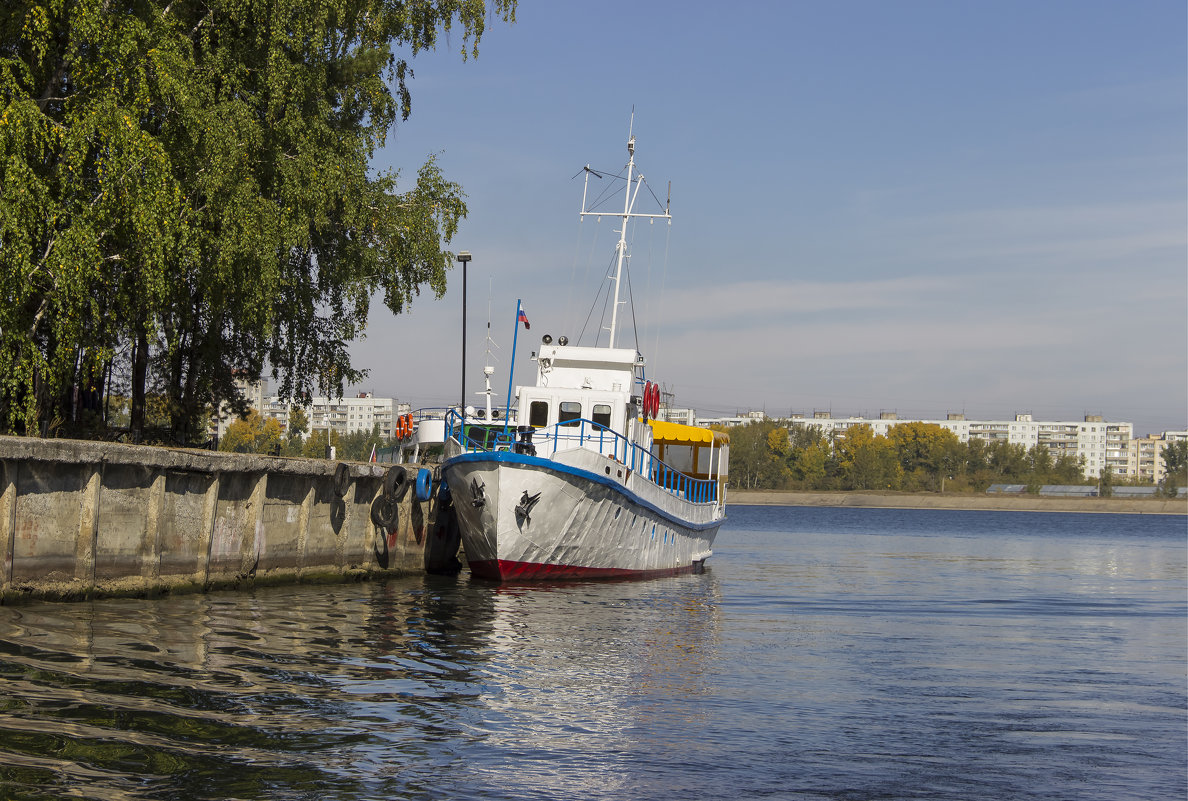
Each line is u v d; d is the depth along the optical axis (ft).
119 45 73.36
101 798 26.73
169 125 79.61
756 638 65.05
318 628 56.90
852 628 72.79
